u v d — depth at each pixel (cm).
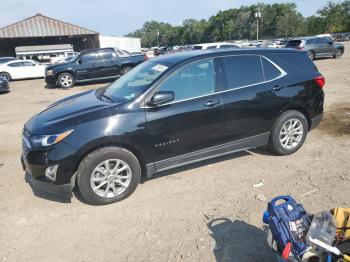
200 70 466
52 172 401
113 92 488
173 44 15925
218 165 521
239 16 11925
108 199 423
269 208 285
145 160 439
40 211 418
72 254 337
